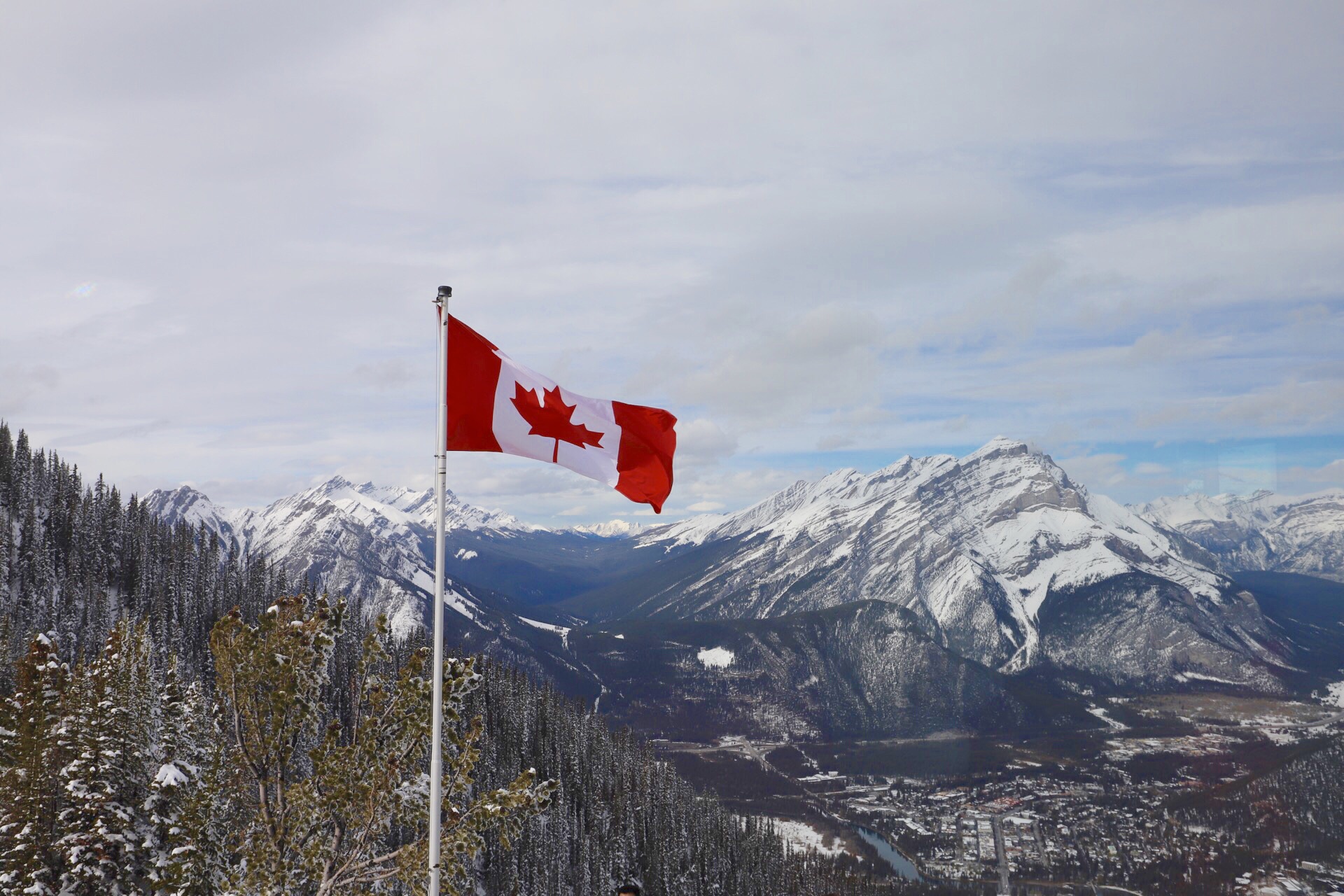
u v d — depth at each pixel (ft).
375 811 77.30
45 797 123.13
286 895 75.66
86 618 526.57
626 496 62.80
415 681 78.74
